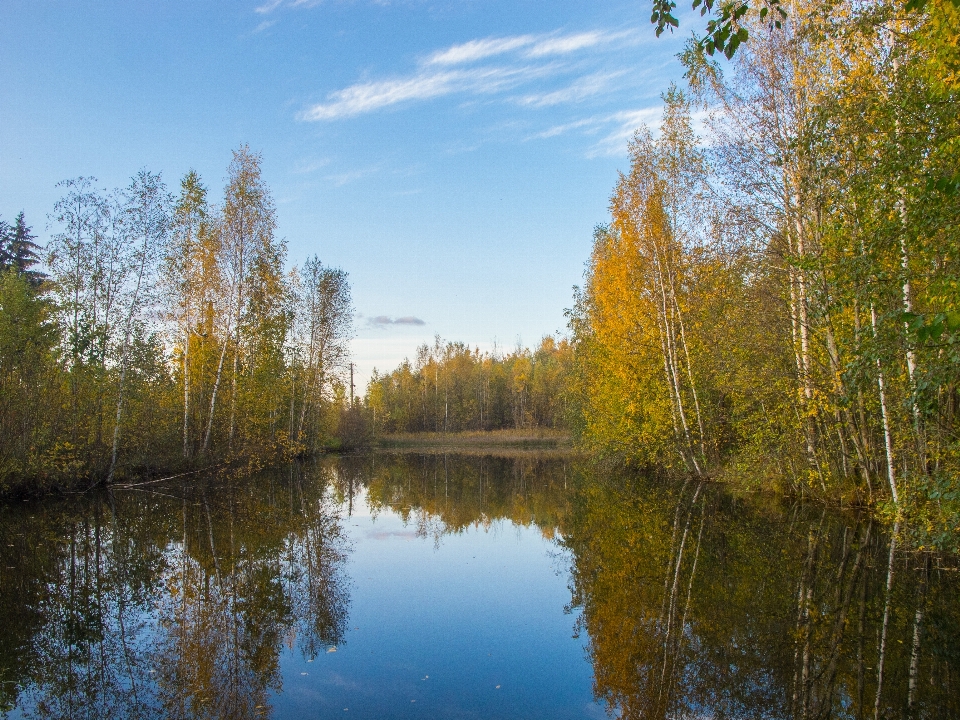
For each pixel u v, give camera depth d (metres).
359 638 7.99
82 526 15.61
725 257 16.06
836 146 10.94
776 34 14.55
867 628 8.06
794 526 14.55
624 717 5.82
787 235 15.05
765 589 9.77
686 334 22.86
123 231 22.89
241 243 27.58
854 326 13.00
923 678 6.62
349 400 56.34
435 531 15.66
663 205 22.27
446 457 44.84
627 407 24.14
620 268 23.16
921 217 8.36
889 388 12.59
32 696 6.39
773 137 14.68
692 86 15.75
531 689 6.46
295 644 7.80
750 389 17.25
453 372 84.50
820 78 13.34
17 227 37.69
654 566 11.34
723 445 23.94
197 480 25.64
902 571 10.64
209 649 7.65
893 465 12.42
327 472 32.03
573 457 43.19
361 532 15.48
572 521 16.61
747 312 16.48
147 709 6.06
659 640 7.78
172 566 11.70
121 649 7.66
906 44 10.23
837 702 6.08
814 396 15.14
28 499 19.78
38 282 34.59
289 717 5.87
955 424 10.53
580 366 32.47
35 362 19.50
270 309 30.17
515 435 73.81
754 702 6.09
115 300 22.78
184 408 27.39
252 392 29.91
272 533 14.99
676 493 21.05
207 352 28.61
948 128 8.15
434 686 6.56
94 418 22.39
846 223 10.90
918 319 4.82
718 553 12.16
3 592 10.14
